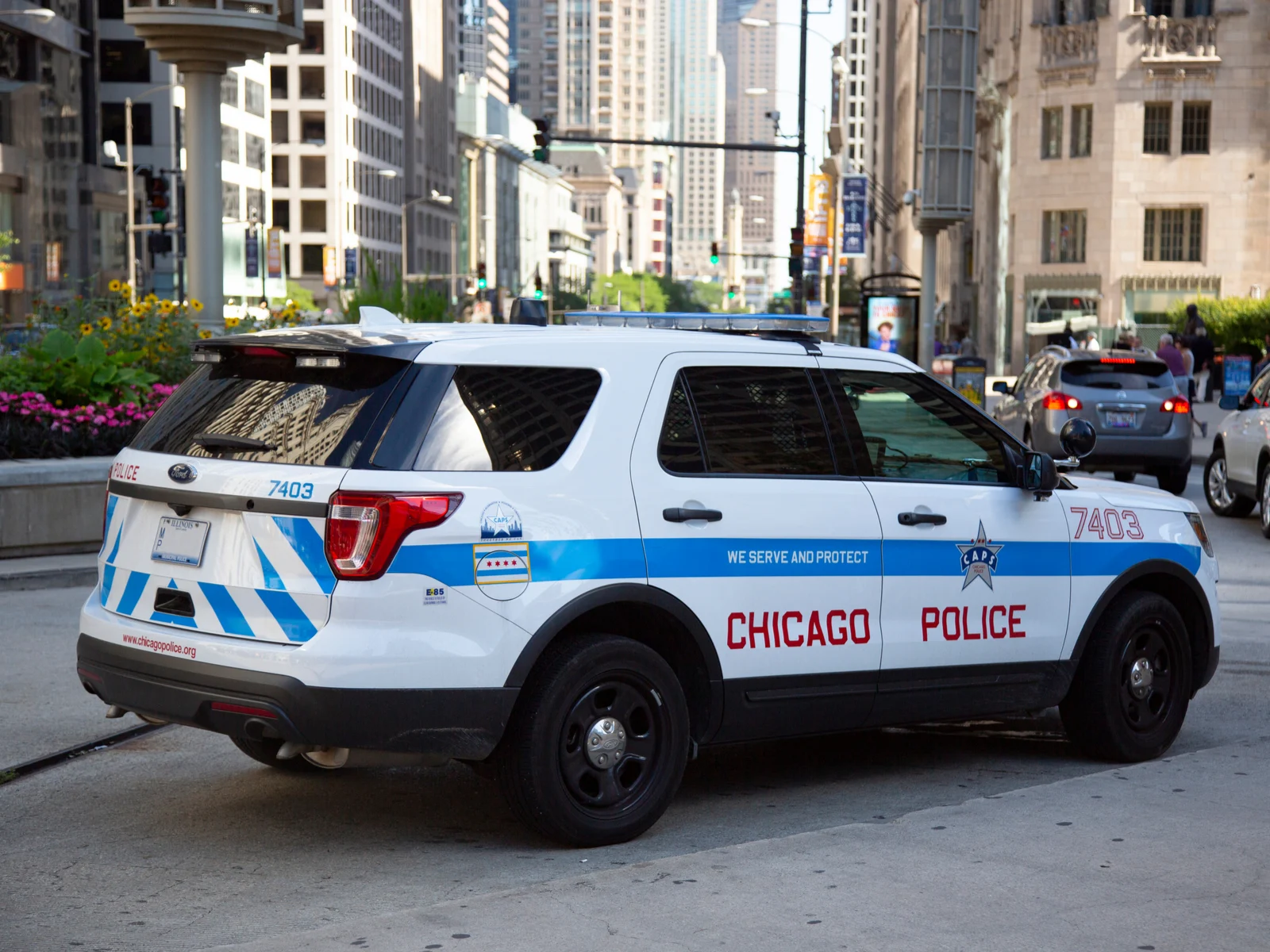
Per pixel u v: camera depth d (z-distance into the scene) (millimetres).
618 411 5730
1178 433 19750
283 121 121688
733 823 6098
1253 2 55844
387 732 5176
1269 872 5254
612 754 5684
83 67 72125
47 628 10141
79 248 69125
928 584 6457
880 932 4648
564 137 35562
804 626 6098
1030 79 59125
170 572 5543
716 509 5871
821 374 6371
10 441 13016
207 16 21172
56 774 6789
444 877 5387
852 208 53031
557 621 5434
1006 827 5766
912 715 6500
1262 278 56344
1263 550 14836
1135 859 5379
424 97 156625
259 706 5152
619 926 4691
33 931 4840
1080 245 58312
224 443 5516
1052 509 6902
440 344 5457
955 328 40281
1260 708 8367
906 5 106125
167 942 4754
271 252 101188
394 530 5160
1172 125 56844
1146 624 7160
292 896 5180
